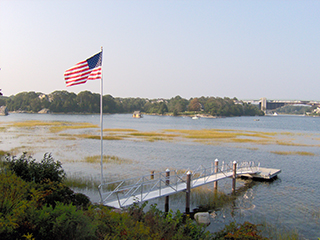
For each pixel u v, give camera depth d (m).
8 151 39.41
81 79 18.58
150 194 19.56
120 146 49.81
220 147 51.75
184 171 31.22
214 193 23.94
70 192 14.30
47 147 45.16
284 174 32.31
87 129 84.25
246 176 30.45
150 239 8.82
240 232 10.68
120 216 9.52
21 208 8.04
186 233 10.73
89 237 7.80
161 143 55.22
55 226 7.58
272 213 19.89
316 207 21.33
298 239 15.72
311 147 54.28
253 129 108.00
